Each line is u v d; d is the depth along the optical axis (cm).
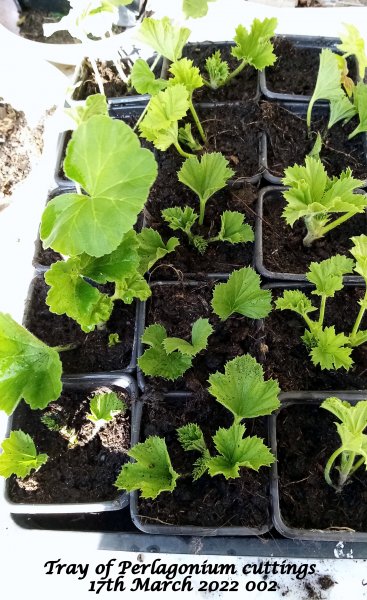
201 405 32
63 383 33
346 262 31
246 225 34
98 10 36
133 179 24
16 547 31
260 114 39
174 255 36
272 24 38
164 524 29
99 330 34
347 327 34
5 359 28
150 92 37
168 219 35
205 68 43
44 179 43
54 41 49
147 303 34
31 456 29
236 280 32
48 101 45
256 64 39
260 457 27
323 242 36
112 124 23
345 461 28
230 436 28
